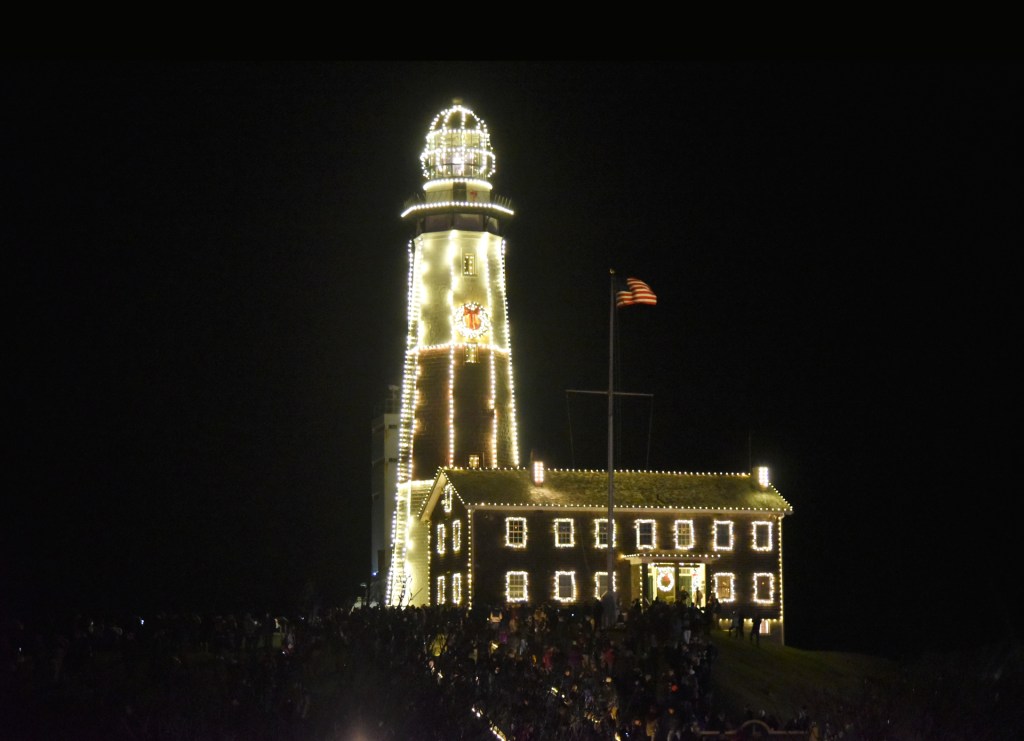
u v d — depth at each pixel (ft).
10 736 172.04
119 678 193.36
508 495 322.75
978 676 211.20
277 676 168.86
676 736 183.83
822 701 211.20
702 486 338.54
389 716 164.86
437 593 334.85
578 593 322.34
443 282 370.32
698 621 231.91
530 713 177.27
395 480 407.85
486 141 384.88
